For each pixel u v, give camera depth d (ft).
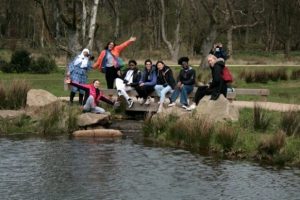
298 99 81.92
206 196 39.73
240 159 50.03
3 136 60.03
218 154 51.85
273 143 50.03
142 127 62.34
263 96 78.54
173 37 248.52
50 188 41.27
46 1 163.73
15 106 70.23
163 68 69.77
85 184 42.32
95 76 121.49
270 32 266.57
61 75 128.36
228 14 153.38
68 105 68.44
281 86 103.86
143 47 229.86
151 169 46.47
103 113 66.74
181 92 67.31
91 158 50.06
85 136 59.98
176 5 204.13
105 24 191.83
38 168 46.50
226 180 43.50
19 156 50.57
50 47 175.11
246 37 284.20
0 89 71.15
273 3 262.67
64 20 100.68
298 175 44.96
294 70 124.26
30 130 62.39
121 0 244.22
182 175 44.75
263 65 167.94
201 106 61.82
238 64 175.11
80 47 101.19
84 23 101.14
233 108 61.52
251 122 58.70
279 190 41.14
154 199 38.99
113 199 38.93
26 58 134.10
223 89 63.82
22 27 256.93
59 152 52.21
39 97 70.44
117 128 64.44
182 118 58.54
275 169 46.75
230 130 53.11
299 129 55.36
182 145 55.47
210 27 146.51
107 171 45.73
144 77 70.64
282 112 62.08
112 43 76.33
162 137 58.08
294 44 284.41
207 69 141.90
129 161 49.01
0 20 260.01
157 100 72.54
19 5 246.06
